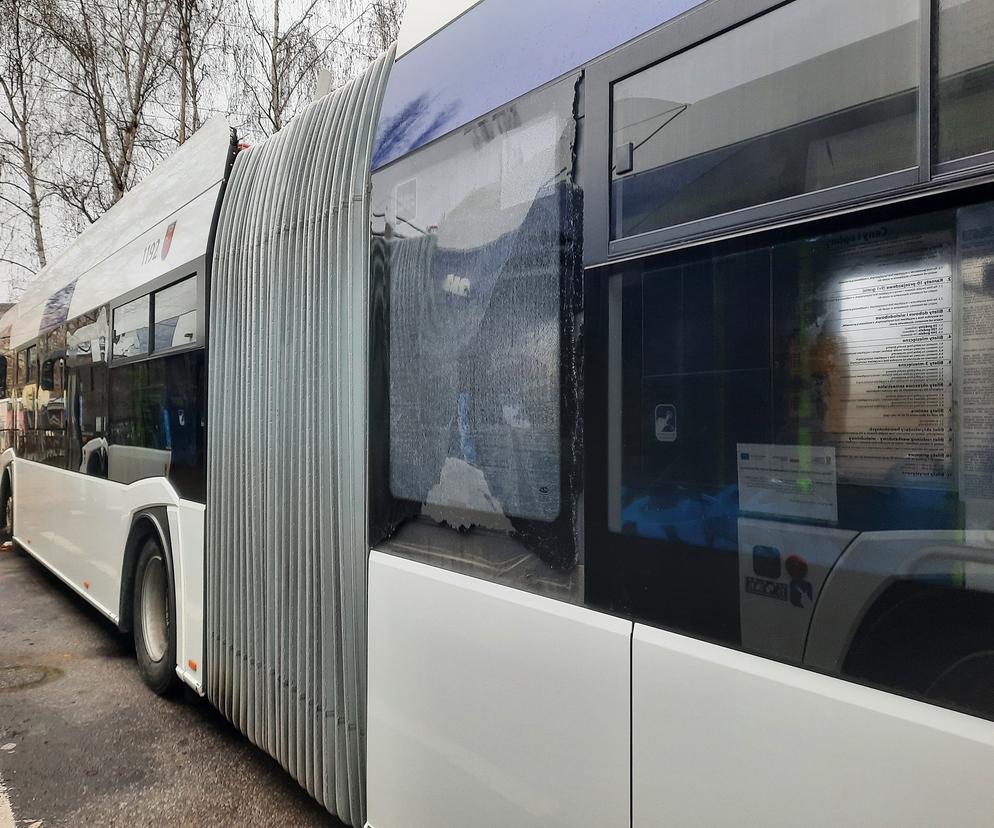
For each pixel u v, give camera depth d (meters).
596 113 1.60
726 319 1.35
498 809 1.78
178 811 3.03
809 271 1.24
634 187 1.52
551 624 1.64
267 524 2.87
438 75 2.12
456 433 1.97
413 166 2.16
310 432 2.59
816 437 1.22
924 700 1.08
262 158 3.21
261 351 2.94
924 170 1.11
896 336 1.13
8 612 6.22
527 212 1.77
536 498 1.72
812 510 1.22
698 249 1.39
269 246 2.92
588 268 1.60
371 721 2.26
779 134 1.28
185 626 3.70
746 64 1.33
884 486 1.14
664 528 1.43
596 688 1.54
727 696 1.30
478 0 2.02
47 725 3.87
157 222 4.28
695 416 1.39
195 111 13.12
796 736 1.20
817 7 1.24
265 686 2.90
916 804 1.07
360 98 2.57
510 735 1.74
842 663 1.17
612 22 1.59
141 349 4.30
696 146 1.40
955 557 1.07
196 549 3.54
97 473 5.15
